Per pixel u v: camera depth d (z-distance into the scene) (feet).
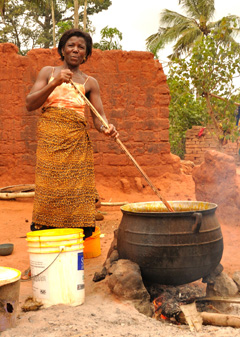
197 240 11.63
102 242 19.99
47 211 12.80
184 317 11.28
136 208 13.98
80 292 11.69
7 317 9.85
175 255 11.52
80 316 10.60
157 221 11.65
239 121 38.29
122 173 35.96
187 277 11.85
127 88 35.81
